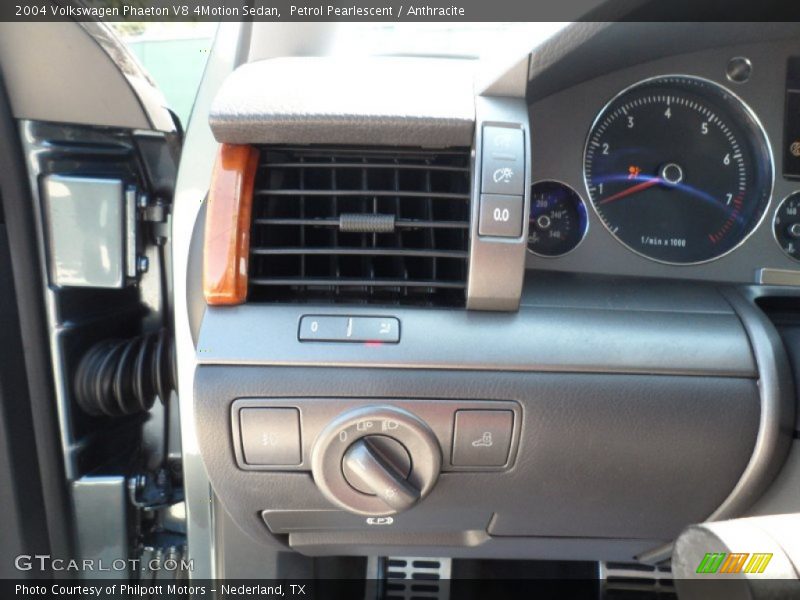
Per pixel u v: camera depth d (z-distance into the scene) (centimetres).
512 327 87
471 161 85
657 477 92
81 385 119
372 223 87
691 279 109
